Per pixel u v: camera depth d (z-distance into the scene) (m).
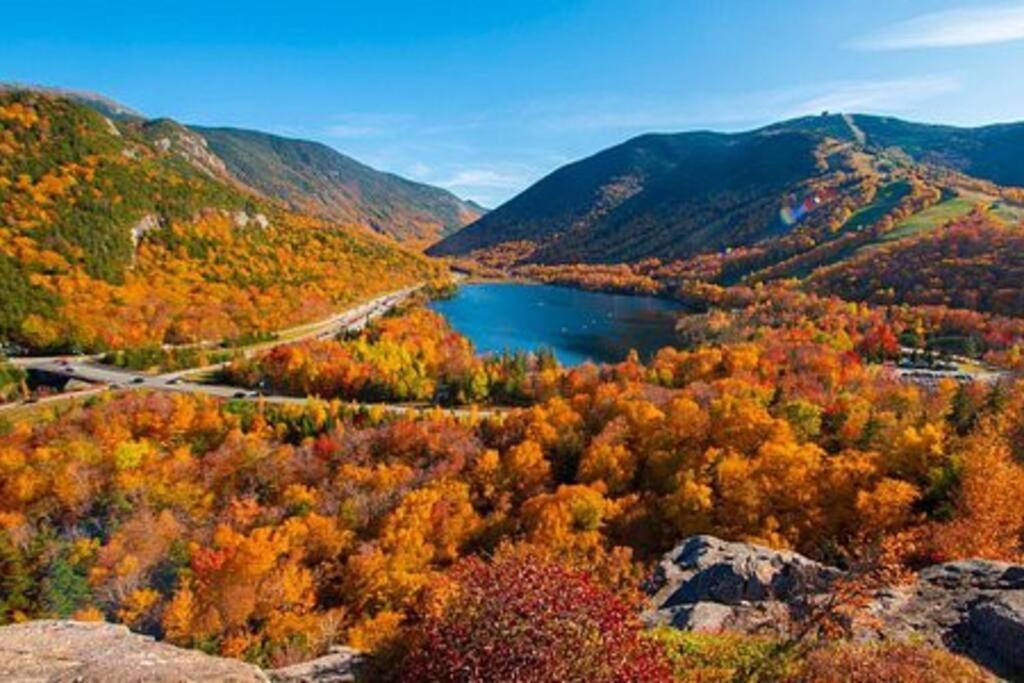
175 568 64.81
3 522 72.56
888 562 22.47
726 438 81.31
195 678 12.54
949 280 192.75
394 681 16.44
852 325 166.88
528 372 136.00
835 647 17.69
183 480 83.00
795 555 29.80
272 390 128.50
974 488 50.59
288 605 56.81
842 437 82.62
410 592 57.72
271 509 75.25
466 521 71.12
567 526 65.88
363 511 74.19
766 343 140.38
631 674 12.53
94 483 79.81
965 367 134.62
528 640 12.47
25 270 165.88
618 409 93.56
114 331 158.25
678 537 67.12
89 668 12.59
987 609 19.23
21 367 133.00
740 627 21.44
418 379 128.75
